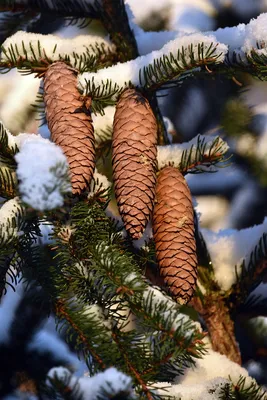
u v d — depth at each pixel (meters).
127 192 1.38
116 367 1.35
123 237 1.43
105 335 1.37
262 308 1.55
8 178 1.42
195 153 1.47
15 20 1.61
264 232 1.53
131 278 1.36
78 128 1.41
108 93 1.43
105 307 1.39
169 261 1.39
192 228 1.41
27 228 1.39
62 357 1.63
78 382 1.31
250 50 1.43
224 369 1.48
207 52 1.41
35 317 1.63
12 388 1.61
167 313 1.36
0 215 1.39
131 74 1.45
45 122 1.52
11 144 1.43
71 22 1.59
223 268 1.54
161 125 1.52
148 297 1.36
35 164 1.29
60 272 1.40
